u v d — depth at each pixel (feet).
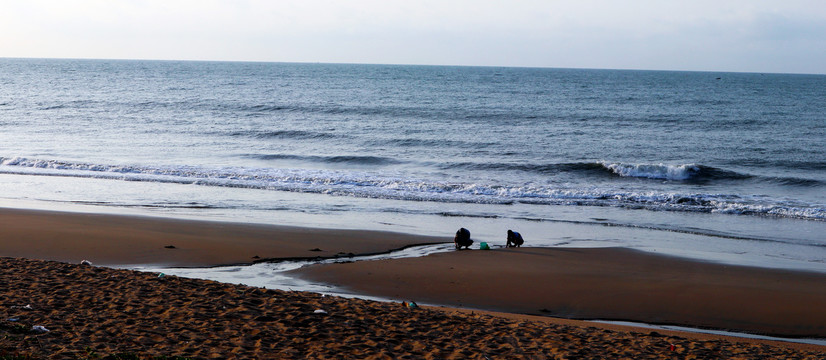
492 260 51.83
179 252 52.06
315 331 29.40
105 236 56.03
